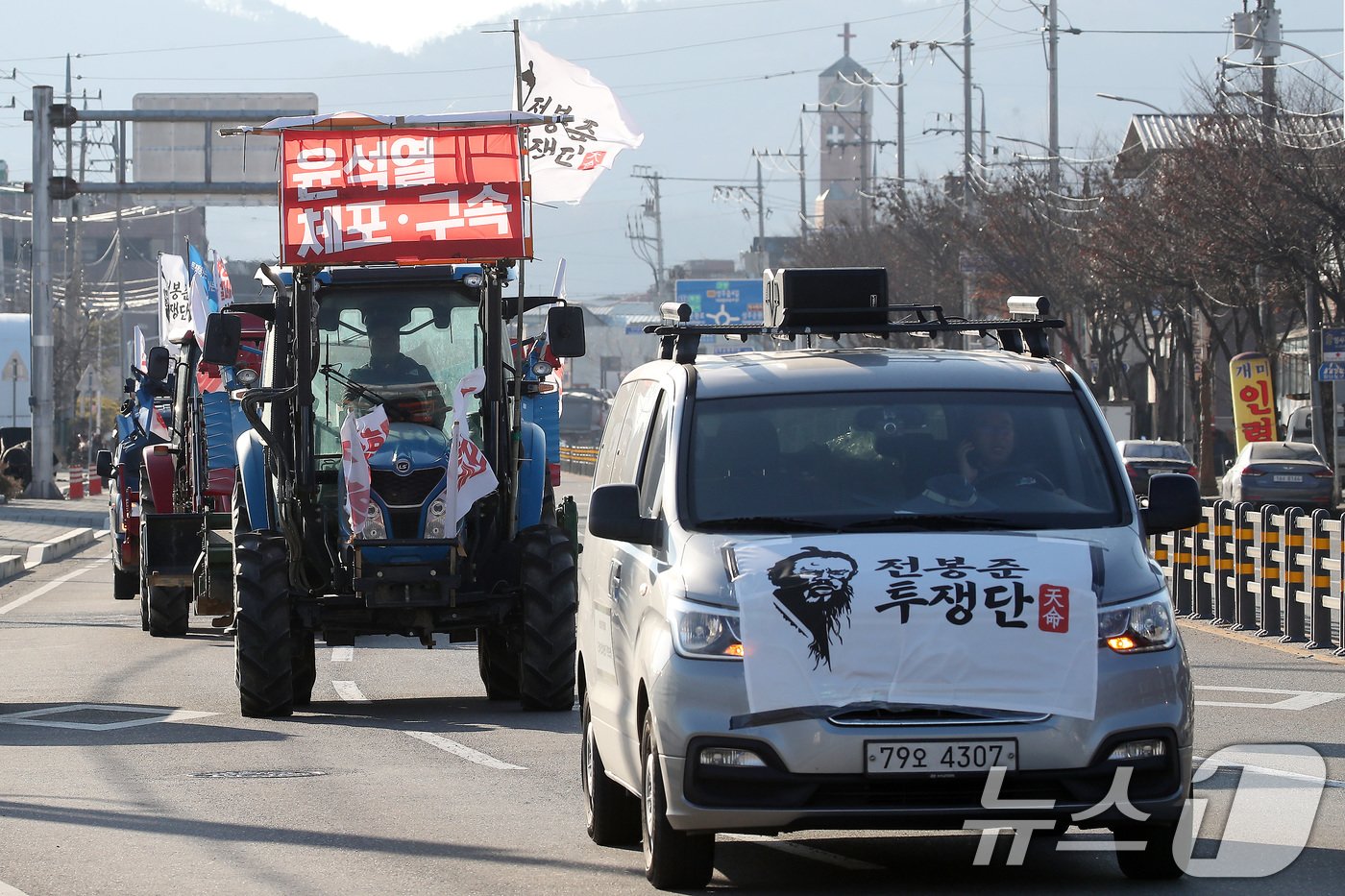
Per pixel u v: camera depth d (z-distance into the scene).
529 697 37.69
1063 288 146.38
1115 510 20.42
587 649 23.64
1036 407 21.25
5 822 25.50
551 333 38.72
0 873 22.00
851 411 21.12
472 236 38.12
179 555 54.75
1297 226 105.69
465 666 47.72
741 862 21.73
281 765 30.61
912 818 18.42
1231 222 107.38
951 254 170.12
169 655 50.75
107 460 70.69
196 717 37.28
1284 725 33.00
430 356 38.16
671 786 18.83
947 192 175.88
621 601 21.28
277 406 37.91
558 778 28.89
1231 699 36.91
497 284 38.44
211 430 50.03
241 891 20.88
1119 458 20.91
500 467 38.25
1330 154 106.38
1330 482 104.94
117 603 69.69
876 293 23.36
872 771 18.27
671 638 19.05
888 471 20.59
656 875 19.98
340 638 38.62
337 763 30.77
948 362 21.97
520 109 41.19
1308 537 47.88
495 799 26.89
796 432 20.94
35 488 144.12
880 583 18.77
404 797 27.19
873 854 22.09
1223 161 108.75
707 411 21.25
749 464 20.69
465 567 37.56
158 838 24.14
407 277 37.81
